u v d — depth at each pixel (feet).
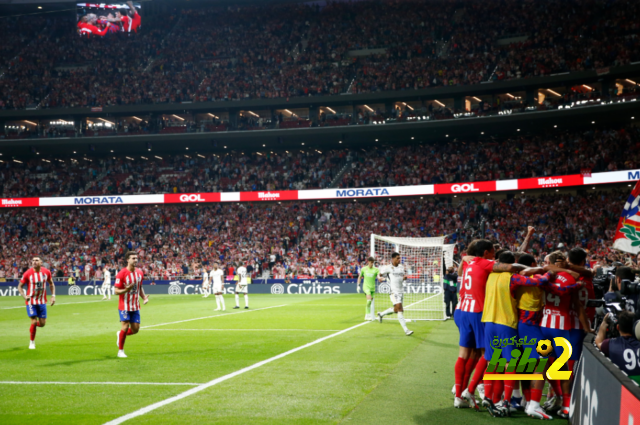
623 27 123.13
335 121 138.21
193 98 150.20
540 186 115.24
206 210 144.66
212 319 56.18
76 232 139.85
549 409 20.07
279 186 140.56
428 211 129.18
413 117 131.64
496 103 126.31
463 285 21.26
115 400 21.26
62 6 170.19
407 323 50.85
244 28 168.14
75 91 155.12
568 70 123.03
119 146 147.02
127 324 32.27
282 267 121.29
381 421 18.22
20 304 87.66
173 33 170.60
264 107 145.69
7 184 151.94
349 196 129.90
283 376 25.75
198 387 23.49
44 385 24.12
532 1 143.13
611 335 17.51
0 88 155.74
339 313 62.95
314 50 157.38
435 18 154.61
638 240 23.80
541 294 19.34
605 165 113.39
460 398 19.94
